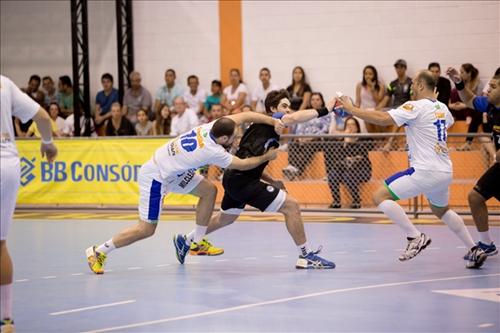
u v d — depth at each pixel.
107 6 19.70
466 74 15.88
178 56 19.11
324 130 15.81
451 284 7.89
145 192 8.87
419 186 8.34
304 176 15.01
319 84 17.89
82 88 19.80
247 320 6.52
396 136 13.96
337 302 7.13
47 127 6.39
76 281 8.50
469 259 8.75
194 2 18.89
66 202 15.56
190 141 8.62
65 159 15.50
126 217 14.90
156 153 8.93
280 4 18.12
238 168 8.47
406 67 16.39
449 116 8.48
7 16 20.55
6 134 5.98
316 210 14.70
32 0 20.34
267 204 8.82
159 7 19.17
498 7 16.58
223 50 18.72
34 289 8.10
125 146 15.09
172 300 7.40
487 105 9.23
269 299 7.34
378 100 16.59
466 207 14.00
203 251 9.90
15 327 6.45
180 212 15.40
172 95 18.42
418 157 8.38
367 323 6.33
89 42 19.88
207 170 15.30
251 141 8.86
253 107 17.56
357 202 14.62
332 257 9.79
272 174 15.27
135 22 19.38
